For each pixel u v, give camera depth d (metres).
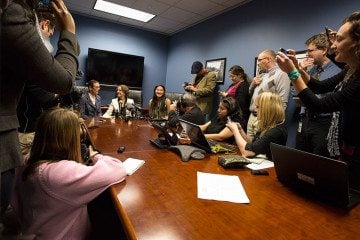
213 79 4.26
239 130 1.88
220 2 4.18
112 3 4.79
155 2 4.50
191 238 0.66
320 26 2.90
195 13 4.81
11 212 1.01
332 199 0.91
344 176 0.85
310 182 0.97
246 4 4.02
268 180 1.16
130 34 6.10
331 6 2.79
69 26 0.92
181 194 0.94
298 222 0.78
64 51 0.86
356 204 0.92
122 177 1.04
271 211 0.85
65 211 0.91
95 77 5.76
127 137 2.06
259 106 1.75
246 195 0.97
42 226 0.92
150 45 6.37
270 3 3.57
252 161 1.44
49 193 0.88
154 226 0.71
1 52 0.62
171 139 1.72
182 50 5.89
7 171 0.69
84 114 3.86
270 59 2.93
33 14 0.75
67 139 1.00
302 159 0.98
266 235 0.70
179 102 2.97
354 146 1.16
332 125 1.69
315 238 0.70
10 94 0.68
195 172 1.21
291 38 3.25
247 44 3.98
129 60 6.08
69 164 0.91
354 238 0.71
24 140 1.17
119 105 4.07
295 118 3.02
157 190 0.97
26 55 0.65
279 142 1.59
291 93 3.04
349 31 1.15
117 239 1.42
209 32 4.93
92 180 0.91
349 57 1.19
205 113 4.27
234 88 3.56
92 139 1.90
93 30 5.71
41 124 0.99
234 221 0.76
